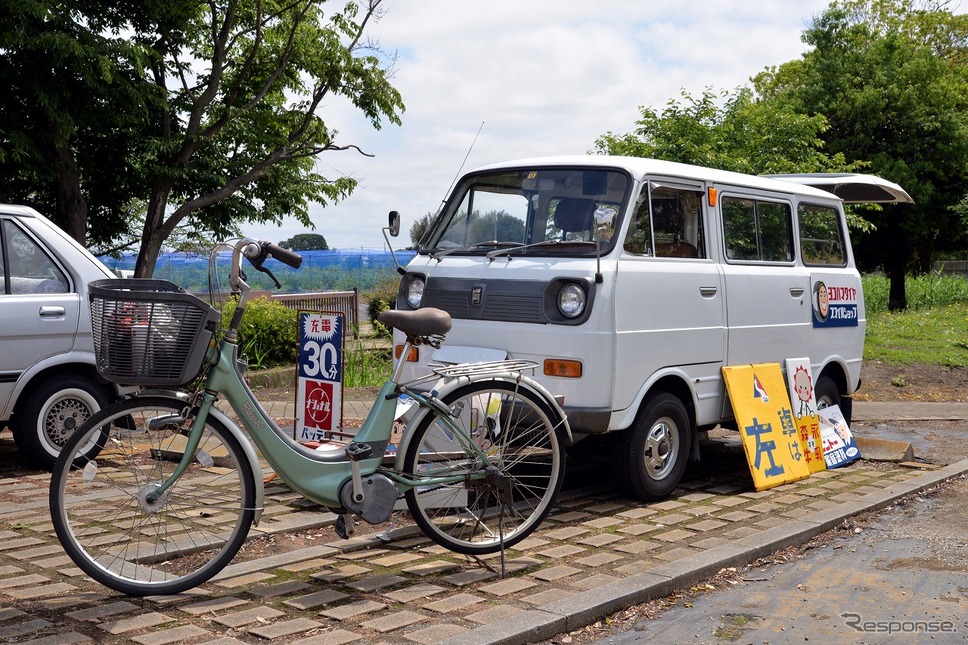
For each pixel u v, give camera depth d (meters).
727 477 7.48
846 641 4.10
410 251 7.10
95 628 3.83
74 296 7.07
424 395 4.76
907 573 5.09
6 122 15.08
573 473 7.39
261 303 14.62
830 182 9.30
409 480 4.70
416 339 4.76
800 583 4.90
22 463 7.26
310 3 18.47
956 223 30.47
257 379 12.92
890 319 23.47
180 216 18.06
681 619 4.32
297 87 20.44
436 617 4.07
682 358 6.62
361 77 19.69
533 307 6.15
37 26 14.09
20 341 6.78
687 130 17.02
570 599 4.29
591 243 6.24
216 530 4.79
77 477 4.27
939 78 30.06
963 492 7.13
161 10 16.38
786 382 7.68
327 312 6.22
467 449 4.84
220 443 4.41
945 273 42.72
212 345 4.38
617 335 6.02
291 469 4.46
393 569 4.77
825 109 29.33
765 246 7.66
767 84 44.50
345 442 5.27
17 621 3.89
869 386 14.13
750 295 7.30
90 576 4.21
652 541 5.41
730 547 5.22
